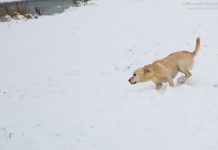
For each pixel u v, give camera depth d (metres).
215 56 8.09
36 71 8.71
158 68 6.50
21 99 7.19
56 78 8.12
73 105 6.55
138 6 15.79
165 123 5.50
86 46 10.30
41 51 10.27
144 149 5.00
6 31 13.25
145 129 5.43
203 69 7.37
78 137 5.48
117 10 15.49
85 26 12.91
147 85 7.02
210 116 5.53
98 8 16.94
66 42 10.95
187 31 10.48
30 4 20.86
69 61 9.16
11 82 8.17
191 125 5.36
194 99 6.04
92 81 7.65
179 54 6.67
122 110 6.06
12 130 5.91
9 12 15.99
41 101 6.95
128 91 6.84
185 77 6.71
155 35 10.48
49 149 5.28
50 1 21.92
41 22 14.62
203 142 4.96
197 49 6.69
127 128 5.52
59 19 14.96
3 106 6.91
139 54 9.02
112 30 11.77
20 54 10.16
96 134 5.48
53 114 6.30
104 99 6.61
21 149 5.35
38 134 5.69
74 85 7.57
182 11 13.45
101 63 8.72
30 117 6.29
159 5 15.36
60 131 5.70
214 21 11.29
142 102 6.21
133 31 11.24
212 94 6.12
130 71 7.96
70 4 19.52
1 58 9.95
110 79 7.63
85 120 5.92
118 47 9.81
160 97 6.27
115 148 5.11
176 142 5.04
